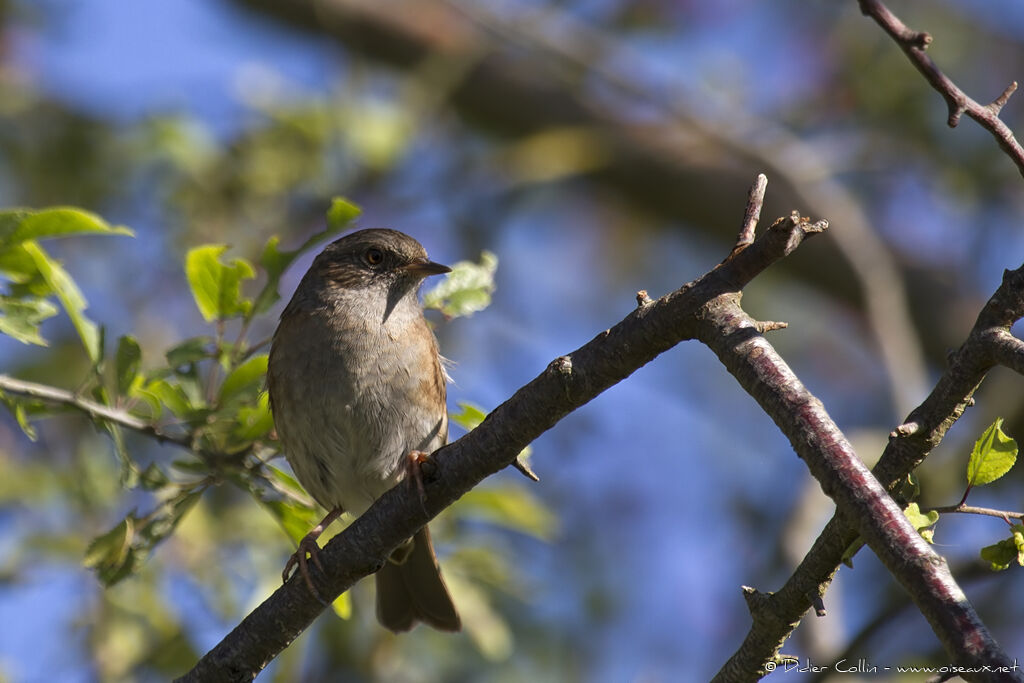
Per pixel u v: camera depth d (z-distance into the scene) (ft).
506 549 30.81
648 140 50.93
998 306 15.65
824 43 48.83
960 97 15.34
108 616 28.22
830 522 16.24
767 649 17.10
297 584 20.58
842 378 49.16
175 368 22.77
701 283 17.21
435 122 46.03
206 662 20.79
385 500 20.04
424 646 32.99
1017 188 44.39
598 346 17.70
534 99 50.67
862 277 42.11
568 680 36.11
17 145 40.32
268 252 23.17
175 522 22.99
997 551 16.25
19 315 21.72
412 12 50.16
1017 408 36.78
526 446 18.63
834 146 45.47
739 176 50.85
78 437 32.01
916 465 16.22
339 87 39.09
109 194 38.24
